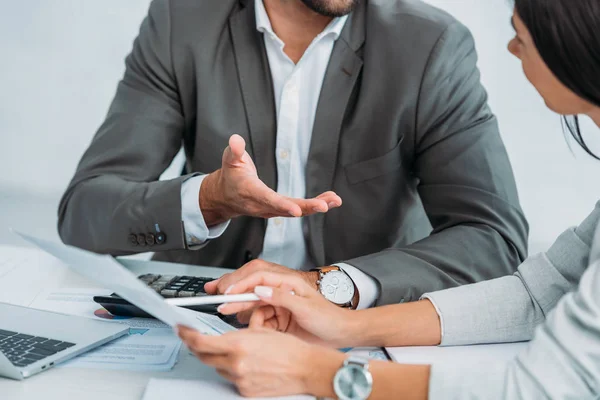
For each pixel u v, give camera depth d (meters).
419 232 1.81
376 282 1.29
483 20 3.54
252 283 1.12
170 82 1.72
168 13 1.75
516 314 1.18
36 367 0.98
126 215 1.52
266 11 1.68
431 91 1.62
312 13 1.63
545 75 0.96
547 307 1.17
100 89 4.16
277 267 1.28
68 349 1.04
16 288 1.37
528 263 1.23
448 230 1.53
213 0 1.75
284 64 1.69
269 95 1.69
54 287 1.39
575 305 0.89
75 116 4.20
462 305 1.18
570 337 0.87
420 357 1.10
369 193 1.68
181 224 1.47
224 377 0.95
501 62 3.57
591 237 1.17
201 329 0.95
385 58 1.65
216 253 1.77
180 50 1.71
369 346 1.15
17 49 4.14
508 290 1.20
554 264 1.19
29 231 3.65
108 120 1.74
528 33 0.96
